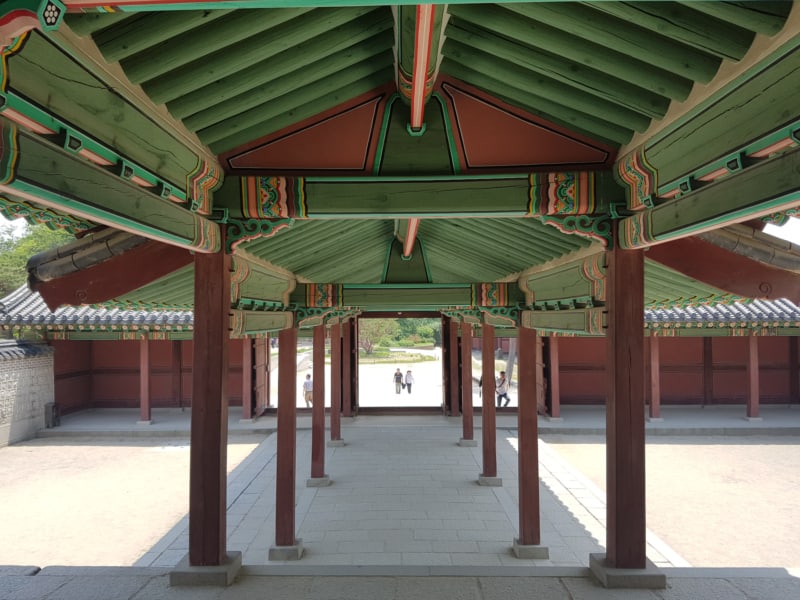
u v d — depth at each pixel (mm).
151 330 15602
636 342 3830
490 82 3527
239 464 11352
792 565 6883
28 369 14500
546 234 5008
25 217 3318
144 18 2170
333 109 3742
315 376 9641
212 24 2381
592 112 3215
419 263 8164
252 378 16109
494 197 3748
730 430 14578
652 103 2863
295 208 3795
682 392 17500
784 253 3645
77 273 3770
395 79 3512
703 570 4051
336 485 9547
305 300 7766
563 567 4195
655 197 3154
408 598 3838
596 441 13906
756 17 1904
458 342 16391
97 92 2207
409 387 23125
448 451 12031
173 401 17484
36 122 1840
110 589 3887
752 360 15320
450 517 7977
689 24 2146
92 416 16609
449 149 3752
